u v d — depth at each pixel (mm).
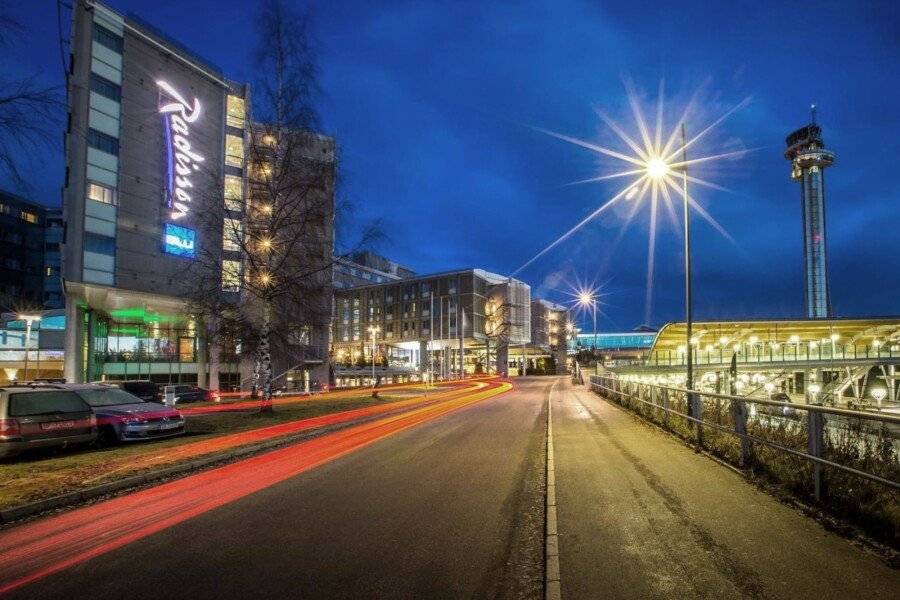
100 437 13914
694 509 6844
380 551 5738
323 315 23609
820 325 62188
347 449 13125
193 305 22469
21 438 11266
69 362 44375
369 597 4633
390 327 99250
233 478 9906
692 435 12516
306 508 7543
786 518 6426
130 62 43969
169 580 5078
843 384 71938
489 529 6461
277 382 56406
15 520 7363
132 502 8258
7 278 86625
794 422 7875
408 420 20328
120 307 47750
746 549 5383
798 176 124938
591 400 28797
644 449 11648
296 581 4988
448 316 92562
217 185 21984
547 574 4836
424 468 10359
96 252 41500
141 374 50969
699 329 60938
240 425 18312
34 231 91312
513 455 11789
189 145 47375
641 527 6141
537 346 119375
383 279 117875
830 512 6445
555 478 8750
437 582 4930
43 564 5590
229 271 22031
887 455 5879
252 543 6074
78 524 7090
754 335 65312
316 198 22141
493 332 97375
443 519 6883
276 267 21484
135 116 44031
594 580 4707
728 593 4402
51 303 91812
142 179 44250
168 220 45656
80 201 40781
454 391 43875
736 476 8797
